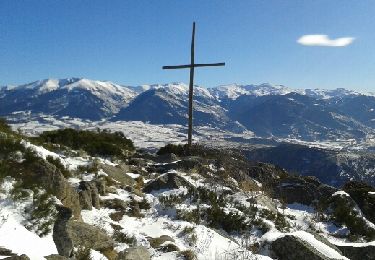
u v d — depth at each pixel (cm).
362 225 1714
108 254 910
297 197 2097
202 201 1581
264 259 1048
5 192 869
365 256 1177
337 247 1225
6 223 746
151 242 1077
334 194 1989
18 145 1044
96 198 1269
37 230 807
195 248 1114
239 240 1314
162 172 2150
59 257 700
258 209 1634
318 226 1714
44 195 895
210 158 2594
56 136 2348
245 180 2247
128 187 1558
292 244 1092
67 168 1395
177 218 1375
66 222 874
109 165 1783
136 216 1314
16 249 673
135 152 2769
